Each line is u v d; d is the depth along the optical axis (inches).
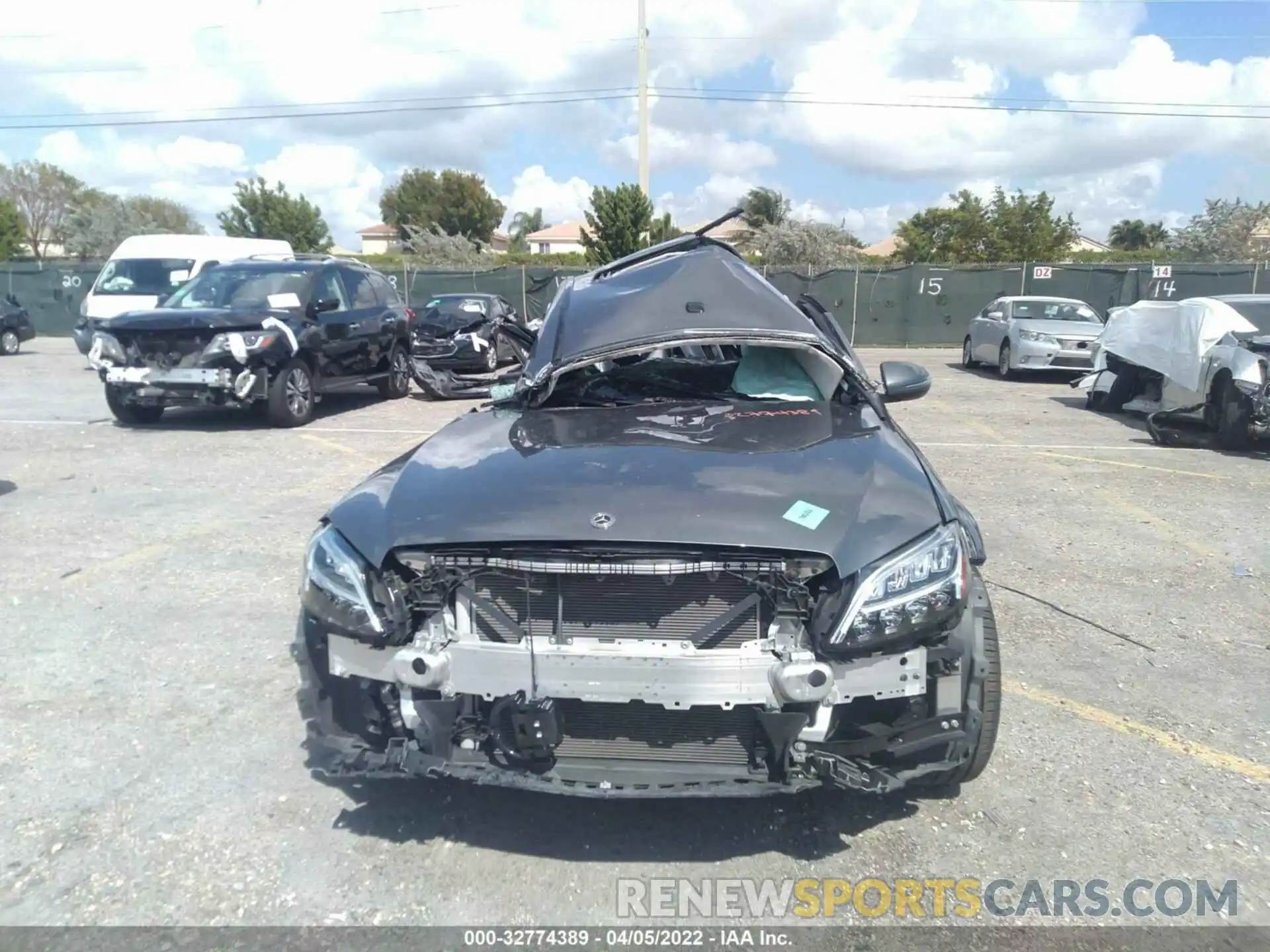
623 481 117.7
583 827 122.9
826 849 118.6
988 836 121.1
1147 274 946.1
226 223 2322.8
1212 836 120.9
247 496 292.8
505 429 146.1
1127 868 114.7
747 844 119.5
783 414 149.8
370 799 128.6
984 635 120.7
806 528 108.0
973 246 1860.2
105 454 358.9
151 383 397.4
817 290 988.6
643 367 180.5
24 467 335.0
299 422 429.7
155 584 211.5
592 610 108.8
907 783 115.1
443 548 110.3
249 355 397.7
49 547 238.1
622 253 1339.8
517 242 3624.5
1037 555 236.4
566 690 106.0
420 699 110.8
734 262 180.4
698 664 104.9
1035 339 651.5
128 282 649.0
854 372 163.2
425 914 106.5
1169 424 393.7
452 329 681.6
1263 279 930.1
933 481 126.4
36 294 1048.8
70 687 161.0
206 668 168.1
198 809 125.9
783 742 104.9
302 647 121.0
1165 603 203.5
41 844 118.0
